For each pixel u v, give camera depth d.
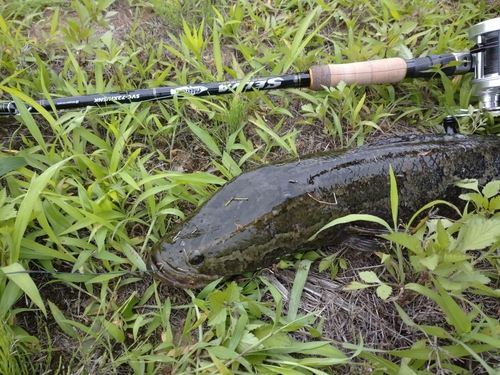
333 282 0.52
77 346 0.46
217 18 0.71
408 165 0.53
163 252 0.46
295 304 0.48
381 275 0.52
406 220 0.54
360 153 0.53
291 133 0.60
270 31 0.70
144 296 0.49
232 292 0.42
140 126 0.60
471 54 0.61
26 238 0.47
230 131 0.61
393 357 0.48
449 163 0.54
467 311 0.50
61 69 0.64
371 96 0.68
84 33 0.59
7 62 0.61
